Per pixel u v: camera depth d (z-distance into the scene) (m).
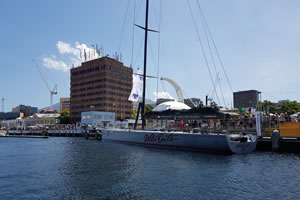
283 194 9.47
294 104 60.22
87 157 19.47
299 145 19.55
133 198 9.23
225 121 23.33
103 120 66.00
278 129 21.38
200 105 20.95
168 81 57.44
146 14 28.20
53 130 62.75
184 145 21.22
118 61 102.88
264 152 20.25
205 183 11.09
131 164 15.77
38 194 9.97
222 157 17.73
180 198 9.17
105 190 10.28
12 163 17.61
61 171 14.27
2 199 9.43
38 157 20.59
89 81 101.62
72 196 9.62
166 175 12.66
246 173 12.80
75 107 106.94
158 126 28.14
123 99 103.06
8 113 190.88
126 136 28.30
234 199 8.99
